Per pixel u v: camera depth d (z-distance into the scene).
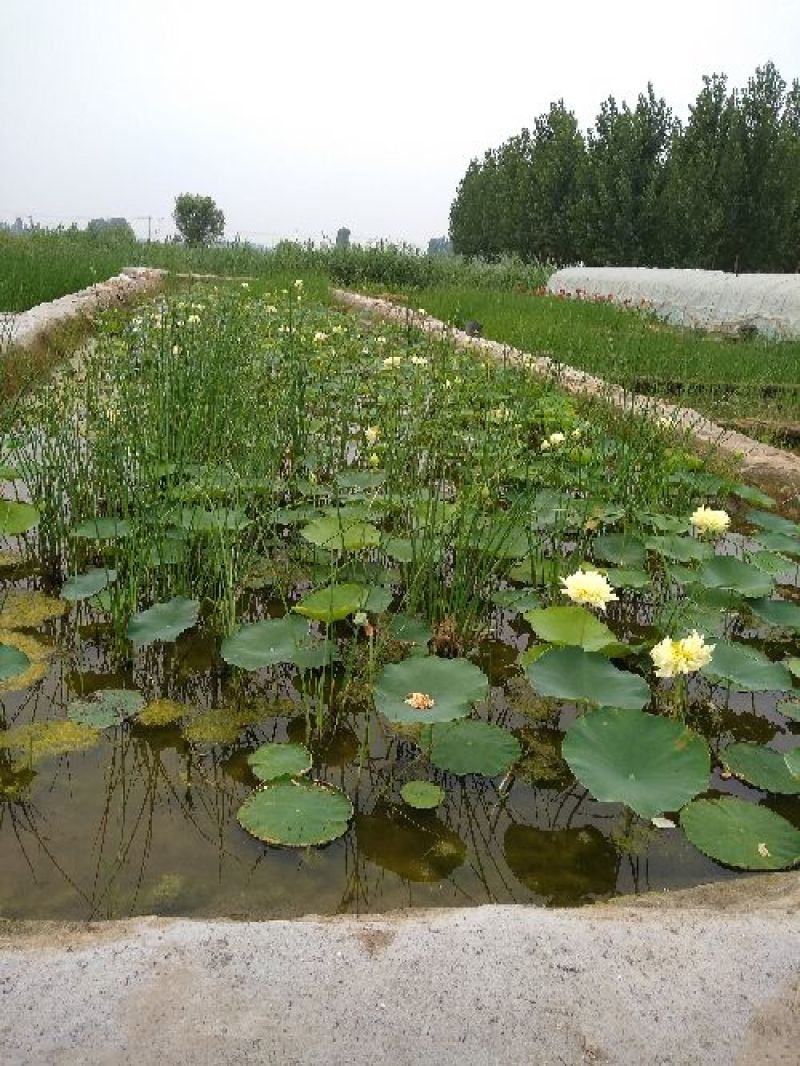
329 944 1.11
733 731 2.07
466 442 3.53
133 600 2.33
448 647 2.34
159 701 2.02
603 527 3.17
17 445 3.10
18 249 13.77
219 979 1.05
